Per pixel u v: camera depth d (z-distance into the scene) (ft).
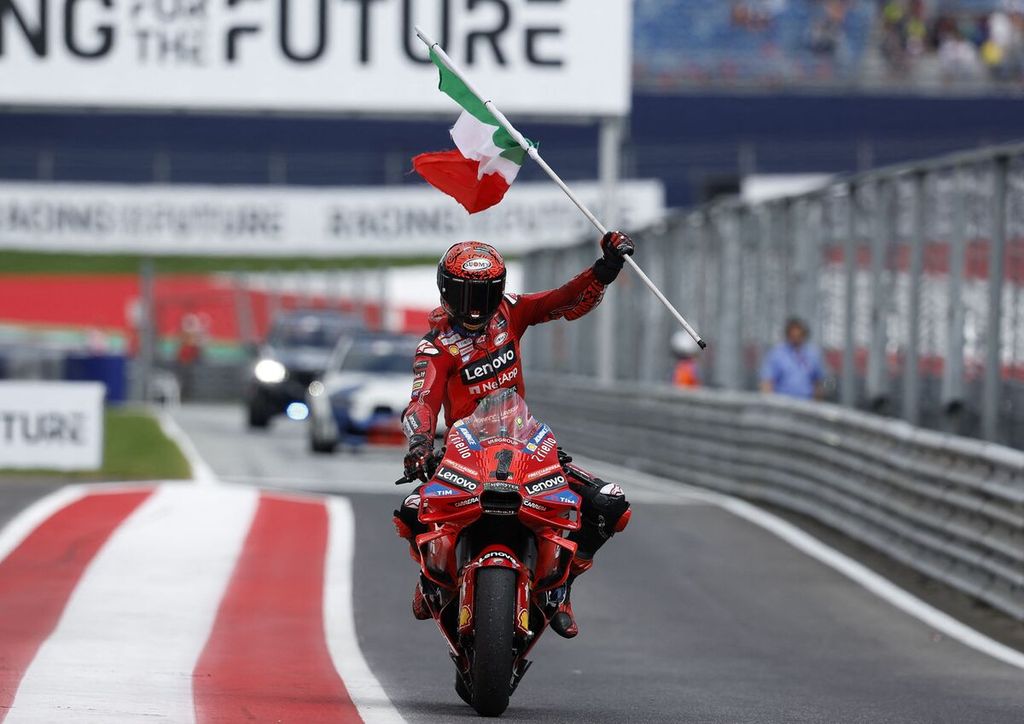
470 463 79.66
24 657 98.99
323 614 123.13
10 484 195.42
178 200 409.28
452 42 267.59
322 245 411.13
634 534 168.14
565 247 324.39
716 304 244.63
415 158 96.63
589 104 268.41
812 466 184.44
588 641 114.52
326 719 78.38
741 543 164.35
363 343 278.05
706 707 87.20
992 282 152.87
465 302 81.82
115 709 79.00
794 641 116.06
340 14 268.62
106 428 322.14
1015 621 126.41
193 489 192.03
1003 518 129.70
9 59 266.77
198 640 110.01
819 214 206.08
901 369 181.57
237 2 268.62
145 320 483.51
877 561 156.04
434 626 119.34
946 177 167.94
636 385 259.19
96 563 143.74
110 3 267.59
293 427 366.84
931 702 90.84
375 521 172.86
